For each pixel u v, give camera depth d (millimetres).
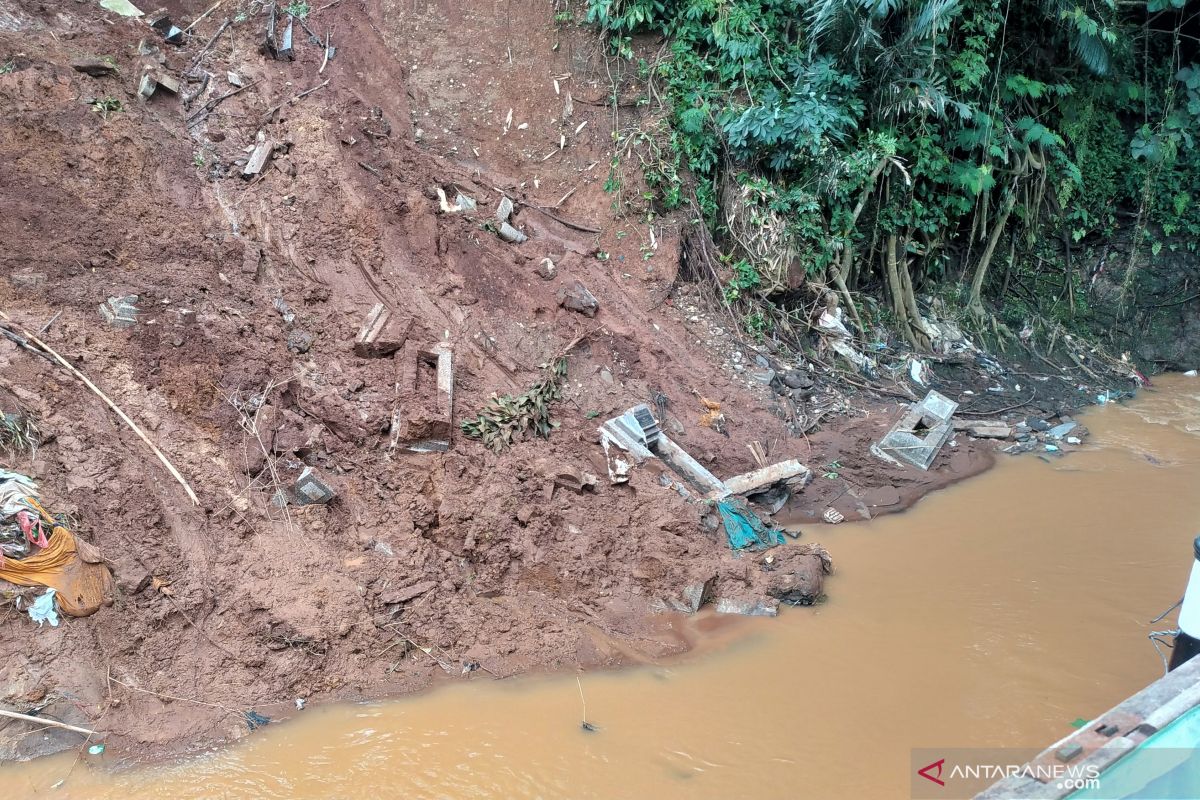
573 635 7668
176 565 7129
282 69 11008
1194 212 15727
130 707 6520
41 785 5996
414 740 6461
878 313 13773
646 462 9117
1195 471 11102
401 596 7547
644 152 12062
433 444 8516
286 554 7516
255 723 6594
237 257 9164
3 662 6395
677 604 8102
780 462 9938
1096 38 14148
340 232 9812
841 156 12305
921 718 6641
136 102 9844
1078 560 8891
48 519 6652
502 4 12344
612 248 11695
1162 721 4070
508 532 8156
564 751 6348
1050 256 15867
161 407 7812
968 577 8609
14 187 8555
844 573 8742
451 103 11930
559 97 12203
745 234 12312
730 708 6820
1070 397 13812
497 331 9828
